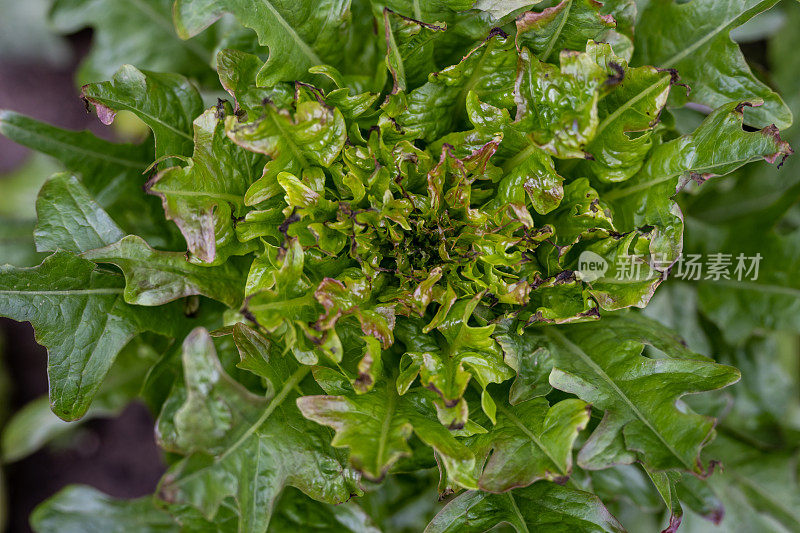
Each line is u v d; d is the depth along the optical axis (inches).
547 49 26.9
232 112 26.6
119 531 30.5
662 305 30.6
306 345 26.4
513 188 27.0
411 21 26.1
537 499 26.9
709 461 25.5
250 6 25.9
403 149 26.6
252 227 26.5
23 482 41.2
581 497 26.7
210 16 25.6
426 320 27.4
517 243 26.7
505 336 26.6
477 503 26.8
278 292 25.8
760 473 30.3
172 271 26.5
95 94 26.3
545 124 26.5
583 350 27.3
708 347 30.7
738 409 30.9
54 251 26.7
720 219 31.3
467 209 26.7
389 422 26.0
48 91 40.5
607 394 26.4
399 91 26.6
